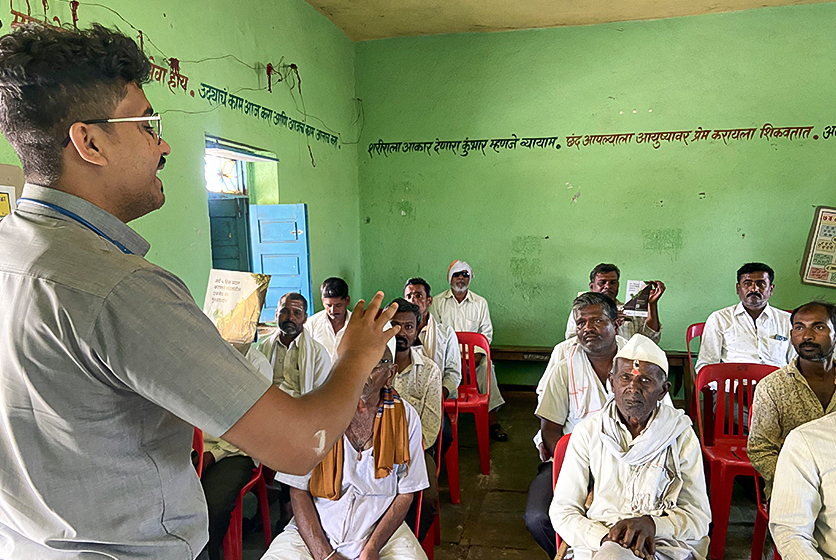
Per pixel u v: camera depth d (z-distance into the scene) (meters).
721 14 4.42
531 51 4.82
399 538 1.79
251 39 3.34
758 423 2.15
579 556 1.68
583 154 4.81
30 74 0.68
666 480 1.73
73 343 0.65
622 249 4.82
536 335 5.07
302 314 2.86
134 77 0.78
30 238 0.69
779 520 1.54
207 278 2.91
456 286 4.45
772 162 4.45
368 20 4.58
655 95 4.62
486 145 5.00
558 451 1.98
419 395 2.68
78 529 0.69
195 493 0.84
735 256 4.60
